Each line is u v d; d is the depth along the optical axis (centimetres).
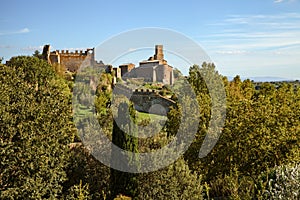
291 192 785
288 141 1267
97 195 1118
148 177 1041
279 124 1274
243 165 1262
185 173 1042
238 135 1273
